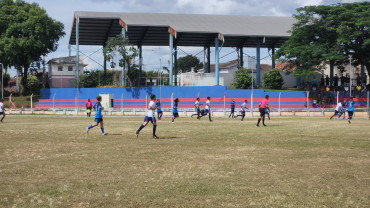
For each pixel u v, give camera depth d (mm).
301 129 21078
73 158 10727
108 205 6027
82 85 57438
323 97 44844
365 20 43781
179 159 10500
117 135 17828
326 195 6594
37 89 80750
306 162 9945
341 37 44844
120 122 29172
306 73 46531
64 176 8242
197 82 54688
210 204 6062
